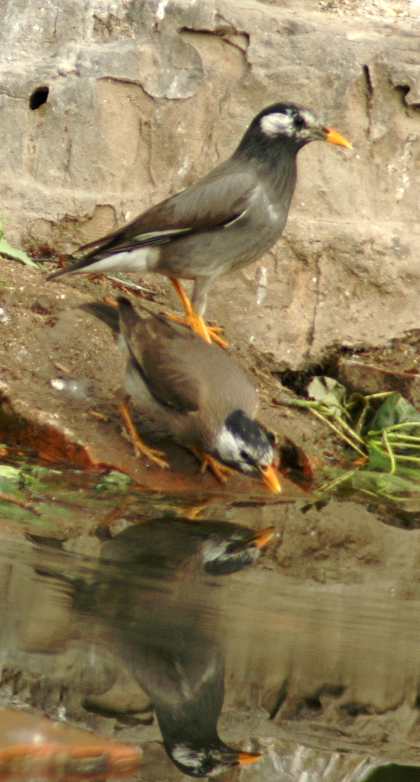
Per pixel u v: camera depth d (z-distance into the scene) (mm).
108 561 9203
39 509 10070
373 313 13820
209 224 12000
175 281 12656
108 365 12047
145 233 12000
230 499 10977
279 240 13617
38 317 12328
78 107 13859
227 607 8711
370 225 13734
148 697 7461
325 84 13641
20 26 14141
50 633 7969
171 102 13781
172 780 6703
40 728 6965
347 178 13758
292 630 8469
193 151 13820
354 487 11875
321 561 9922
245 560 9703
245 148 12188
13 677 7488
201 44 13758
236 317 13703
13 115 13953
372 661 8156
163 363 10922
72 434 11094
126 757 6820
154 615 8414
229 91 13719
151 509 10438
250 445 10648
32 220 13945
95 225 13984
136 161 13953
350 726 7590
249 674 7871
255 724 7469
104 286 13617
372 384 13461
